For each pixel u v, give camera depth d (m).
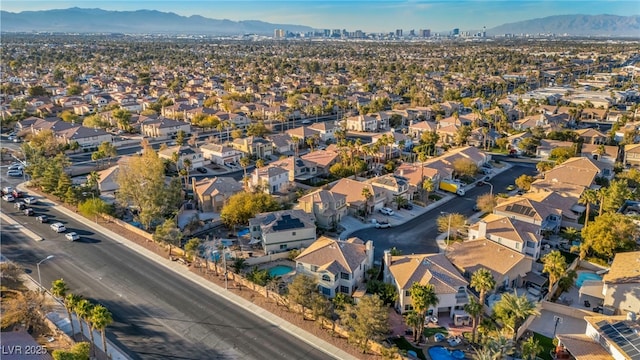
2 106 190.88
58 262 71.12
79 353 44.47
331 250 65.81
